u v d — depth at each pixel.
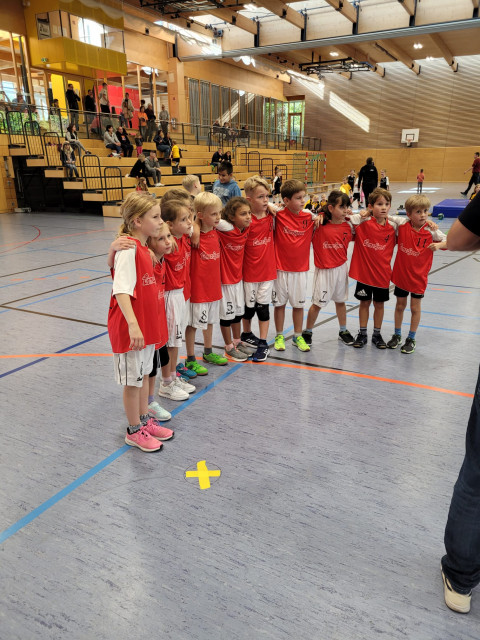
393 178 26.03
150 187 13.11
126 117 16.20
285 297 3.38
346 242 3.33
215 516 1.80
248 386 2.90
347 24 15.72
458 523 1.33
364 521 1.77
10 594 1.47
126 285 1.97
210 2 14.25
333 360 3.30
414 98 24.56
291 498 1.90
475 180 16.53
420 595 1.46
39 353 3.43
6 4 14.41
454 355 3.36
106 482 2.01
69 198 14.02
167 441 2.31
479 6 13.70
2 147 13.80
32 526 1.75
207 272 2.88
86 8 15.19
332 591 1.47
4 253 7.47
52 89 16.11
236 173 18.53
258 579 1.51
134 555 1.61
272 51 17.47
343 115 26.47
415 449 2.23
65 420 2.52
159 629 1.34
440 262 6.65
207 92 21.78
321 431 2.39
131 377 2.11
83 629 1.35
